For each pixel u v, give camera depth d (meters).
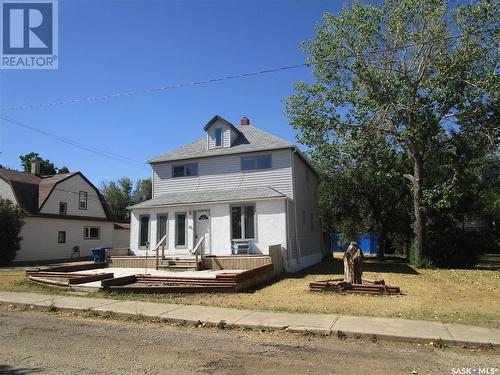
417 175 24.00
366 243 45.00
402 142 24.02
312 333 8.38
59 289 14.52
